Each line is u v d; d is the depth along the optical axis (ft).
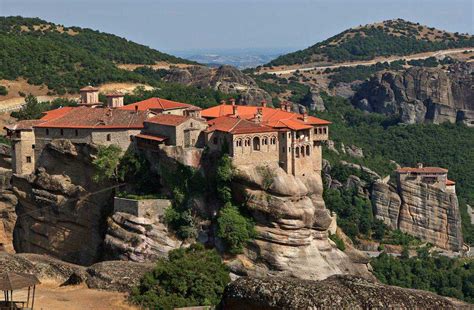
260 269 376.48
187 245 381.40
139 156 411.95
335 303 167.22
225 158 384.68
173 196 393.91
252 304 173.27
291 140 400.47
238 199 388.37
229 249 381.40
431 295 171.94
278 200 383.04
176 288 251.60
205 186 393.09
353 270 405.39
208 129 396.98
